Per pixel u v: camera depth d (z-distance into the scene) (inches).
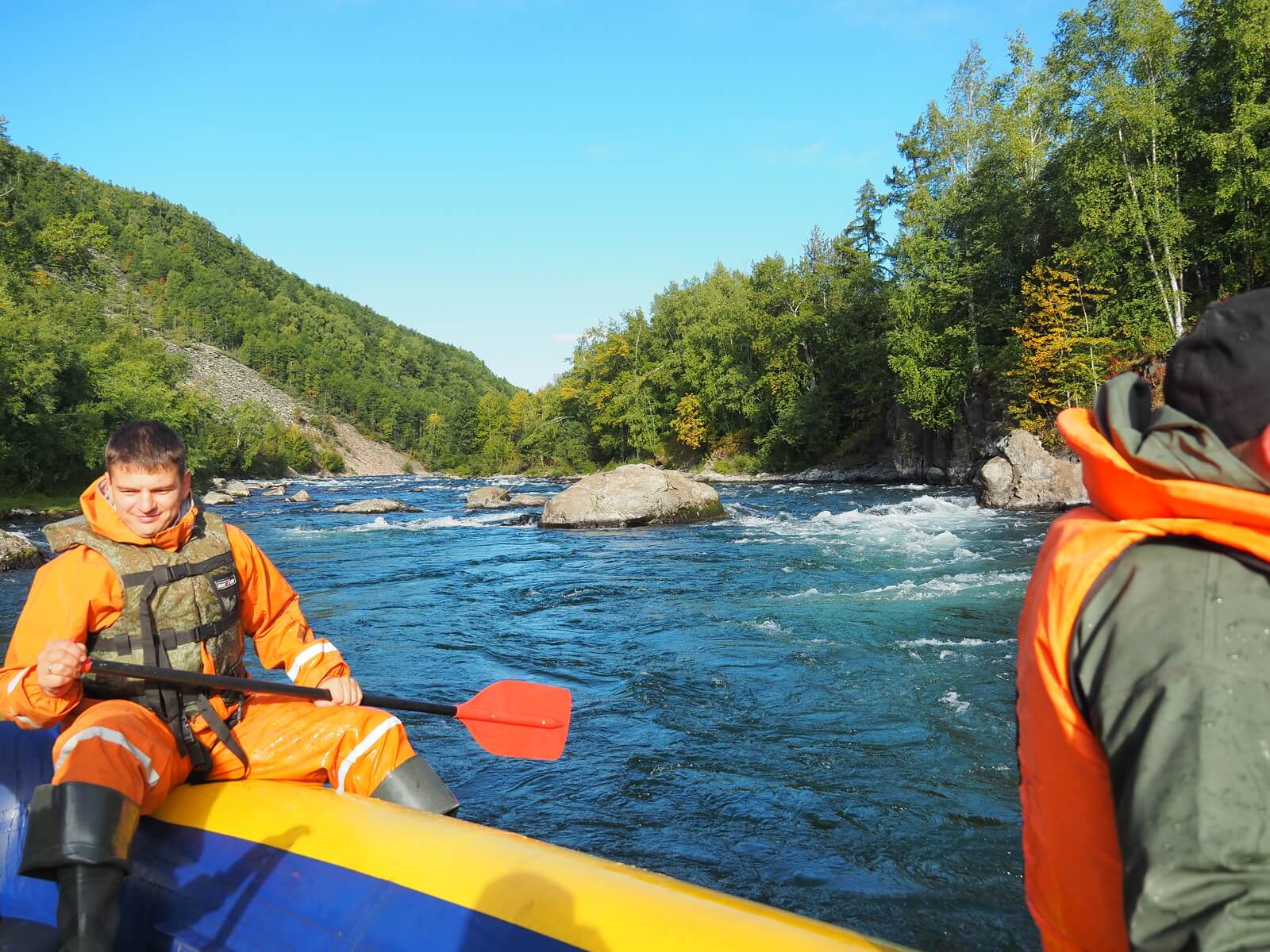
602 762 182.9
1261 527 32.3
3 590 459.5
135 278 6437.0
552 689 109.7
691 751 187.6
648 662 260.8
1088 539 37.2
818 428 1738.4
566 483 1988.2
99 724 80.0
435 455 4766.2
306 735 94.3
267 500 1439.5
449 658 272.1
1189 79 994.7
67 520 89.0
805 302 1833.2
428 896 67.1
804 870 136.6
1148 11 958.4
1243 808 29.6
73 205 4598.9
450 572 470.9
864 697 220.4
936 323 1371.8
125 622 88.0
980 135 1434.5
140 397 1498.5
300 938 68.4
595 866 68.2
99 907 70.2
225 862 77.1
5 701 81.0
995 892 129.1
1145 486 34.9
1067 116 1065.5
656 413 2343.8
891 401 1592.0
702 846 145.3
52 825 71.5
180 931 73.7
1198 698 30.7
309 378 5600.4
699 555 502.0
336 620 335.0
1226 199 940.6
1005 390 1222.3
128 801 75.7
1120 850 32.8
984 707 209.0
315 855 74.6
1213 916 29.3
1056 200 1181.7
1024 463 813.9
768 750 187.0
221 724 90.7
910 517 728.3
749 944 56.3
